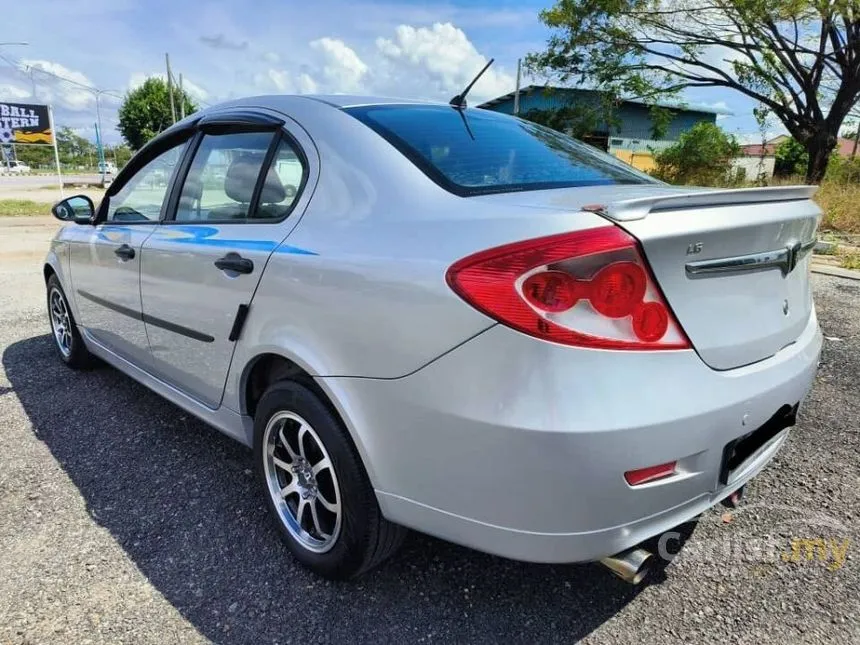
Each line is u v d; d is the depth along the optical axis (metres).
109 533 2.44
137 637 1.91
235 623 1.97
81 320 3.90
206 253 2.44
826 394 3.80
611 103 20.56
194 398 2.80
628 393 1.52
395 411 1.75
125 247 3.08
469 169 2.04
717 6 17.11
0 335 5.16
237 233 2.37
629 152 31.94
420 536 2.44
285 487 2.32
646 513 1.63
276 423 2.24
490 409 1.54
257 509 2.61
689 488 1.69
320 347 1.94
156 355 2.99
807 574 2.20
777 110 19.23
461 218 1.72
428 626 1.97
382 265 1.77
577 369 1.49
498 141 2.38
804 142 19.03
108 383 4.05
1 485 2.78
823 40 17.52
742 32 17.72
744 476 1.93
